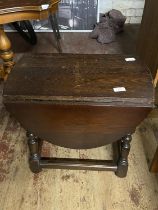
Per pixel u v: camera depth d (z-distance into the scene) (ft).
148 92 3.13
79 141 3.40
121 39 8.16
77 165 3.97
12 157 4.37
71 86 3.22
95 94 3.09
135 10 8.89
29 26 7.38
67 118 3.13
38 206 3.68
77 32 8.58
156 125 5.00
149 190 3.87
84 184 3.95
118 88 3.18
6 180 4.01
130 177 4.04
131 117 3.11
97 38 8.05
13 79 3.34
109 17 8.34
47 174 4.10
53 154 4.43
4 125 5.00
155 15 4.82
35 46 7.80
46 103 3.03
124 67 3.61
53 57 3.86
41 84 3.26
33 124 3.26
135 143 4.61
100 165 3.94
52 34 8.47
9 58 5.12
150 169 4.09
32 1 3.98
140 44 5.90
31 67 3.60
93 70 3.54
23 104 3.05
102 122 3.15
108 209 3.64
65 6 8.06
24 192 3.85
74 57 3.87
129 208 3.65
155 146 4.57
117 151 4.42
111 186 3.92
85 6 8.07
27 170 4.16
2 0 3.98
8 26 8.48
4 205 3.69
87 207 3.67
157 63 4.48
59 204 3.70
